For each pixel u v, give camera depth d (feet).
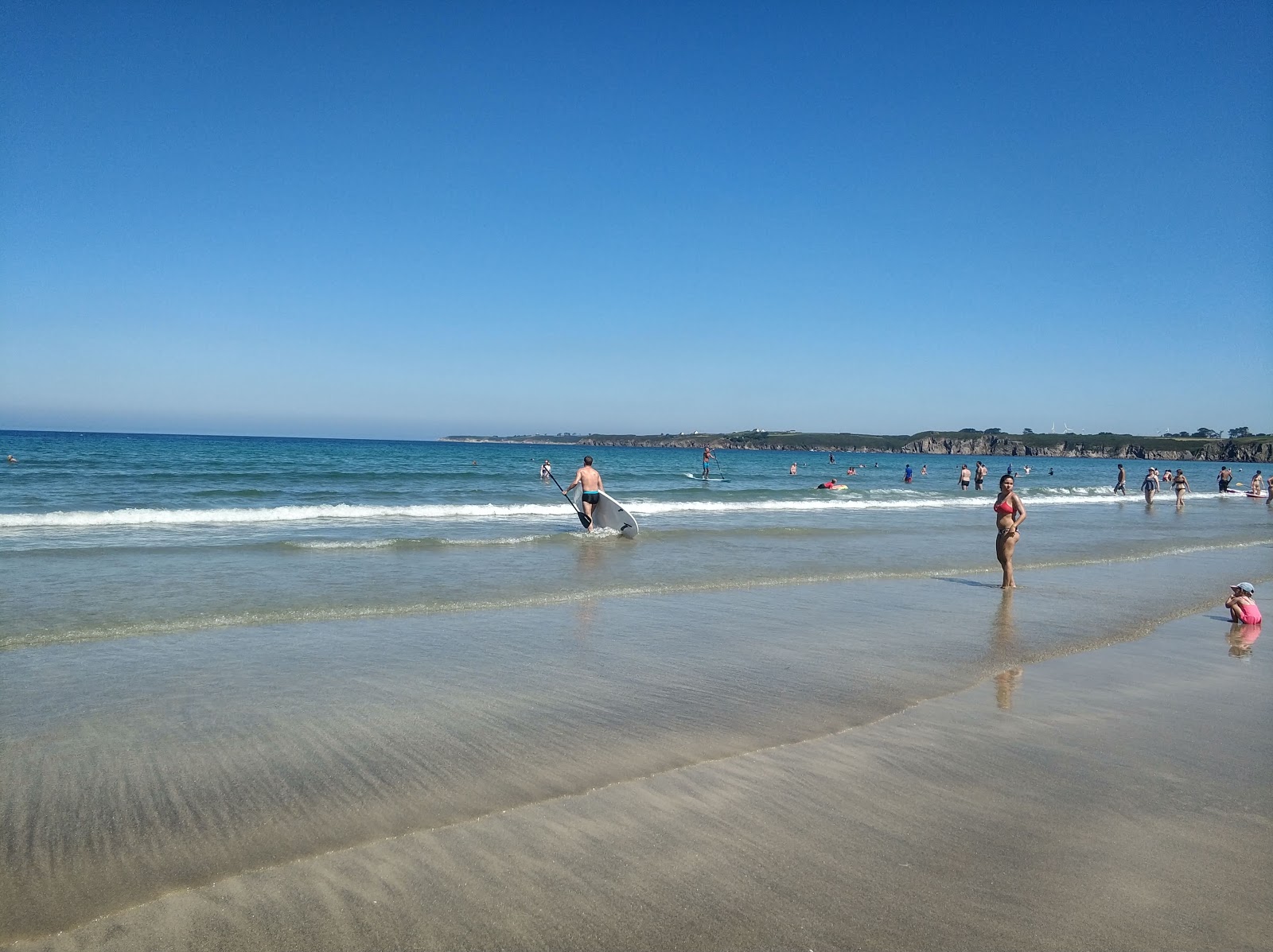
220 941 9.16
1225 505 123.75
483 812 12.59
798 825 12.45
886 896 10.48
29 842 11.30
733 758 15.20
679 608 30.12
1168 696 20.51
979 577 40.73
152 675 19.51
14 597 28.09
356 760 14.57
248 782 13.52
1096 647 25.73
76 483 89.71
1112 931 9.82
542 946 9.20
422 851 11.31
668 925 9.67
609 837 11.87
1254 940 9.72
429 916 9.72
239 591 30.45
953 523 72.84
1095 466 433.89
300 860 11.00
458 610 28.35
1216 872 11.38
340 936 9.28
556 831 12.00
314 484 103.55
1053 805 13.50
